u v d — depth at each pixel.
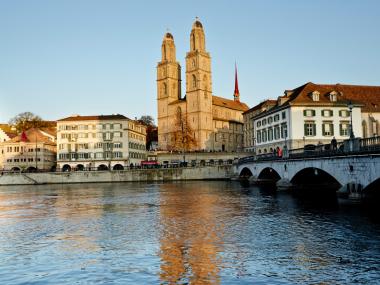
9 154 132.88
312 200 41.12
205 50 152.75
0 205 44.50
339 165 35.09
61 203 45.19
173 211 34.84
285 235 23.36
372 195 31.97
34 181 105.12
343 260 17.83
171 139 140.62
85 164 126.19
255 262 17.67
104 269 16.98
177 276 15.84
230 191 56.38
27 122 160.38
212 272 16.31
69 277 15.99
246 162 80.75
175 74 161.38
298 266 17.00
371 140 30.52
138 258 18.66
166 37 162.12
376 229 24.45
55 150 144.75
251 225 26.91
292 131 80.94
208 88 152.00
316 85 88.75
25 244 22.38
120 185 85.19
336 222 27.11
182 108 152.75
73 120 127.31
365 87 92.88
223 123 158.50
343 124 81.88
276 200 42.22
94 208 38.94
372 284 14.66
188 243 21.62
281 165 54.88
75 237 24.09
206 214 32.50
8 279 15.89
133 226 27.42
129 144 127.69
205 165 101.44
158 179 102.50
